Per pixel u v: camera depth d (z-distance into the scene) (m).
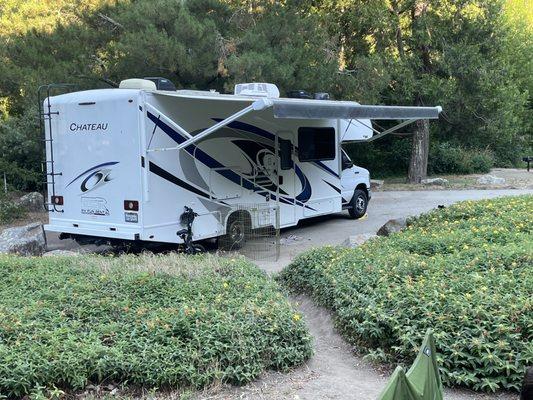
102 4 14.77
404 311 4.65
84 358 3.93
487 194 17.45
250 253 10.03
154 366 3.99
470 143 25.27
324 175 12.23
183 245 9.25
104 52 14.45
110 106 8.69
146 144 8.50
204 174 9.44
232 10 14.34
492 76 19.02
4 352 3.90
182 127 9.02
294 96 11.38
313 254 7.45
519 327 4.16
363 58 16.27
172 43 12.20
